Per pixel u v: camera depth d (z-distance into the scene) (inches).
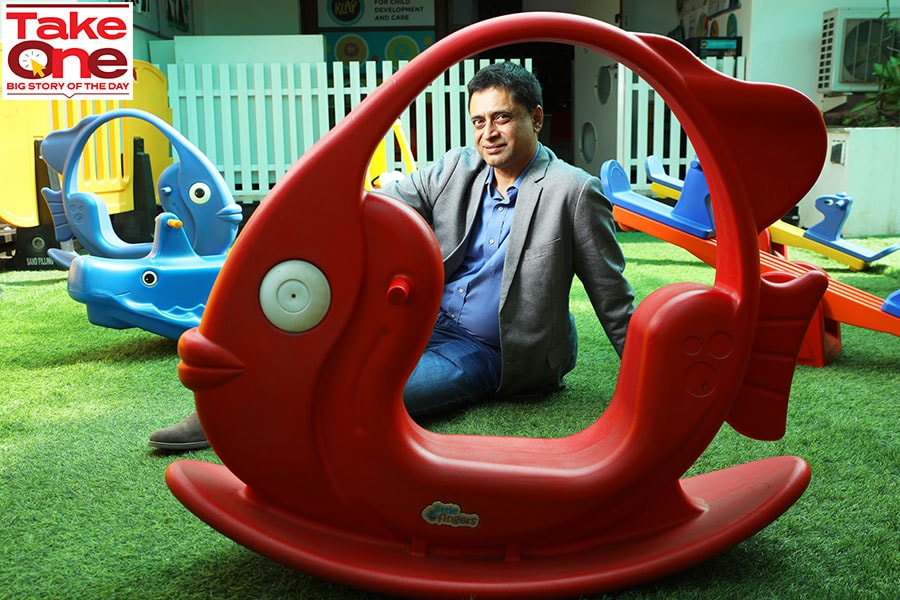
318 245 40.2
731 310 42.9
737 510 46.0
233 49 242.1
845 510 55.0
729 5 247.3
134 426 73.2
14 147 159.9
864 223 204.7
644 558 43.5
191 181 110.5
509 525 42.9
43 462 64.6
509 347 76.5
